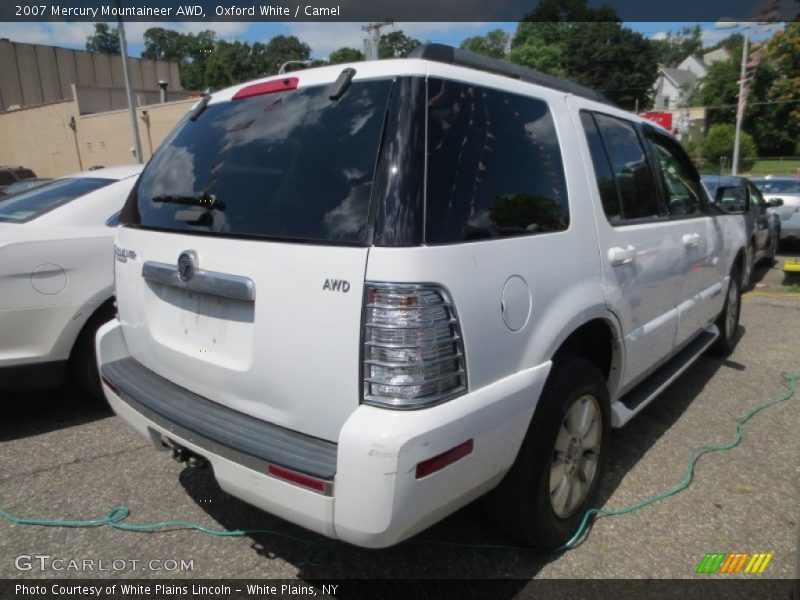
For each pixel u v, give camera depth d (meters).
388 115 2.13
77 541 2.87
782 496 3.24
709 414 4.29
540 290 2.44
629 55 64.81
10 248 3.71
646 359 3.50
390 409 1.94
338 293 2.02
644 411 4.34
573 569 2.66
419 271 1.96
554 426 2.55
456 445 2.03
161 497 3.24
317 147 2.26
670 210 3.84
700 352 4.52
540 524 2.61
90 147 33.84
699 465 3.57
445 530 2.91
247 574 2.64
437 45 2.43
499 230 2.31
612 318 2.95
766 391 4.73
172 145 2.93
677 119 50.81
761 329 6.56
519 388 2.29
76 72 49.66
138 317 2.86
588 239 2.81
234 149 2.54
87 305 3.98
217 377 2.43
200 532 2.94
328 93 2.34
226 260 2.33
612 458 3.65
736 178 9.85
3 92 46.44
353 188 2.10
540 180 2.60
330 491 1.95
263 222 2.27
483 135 2.34
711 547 2.81
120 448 3.79
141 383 2.75
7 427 4.10
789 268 8.80
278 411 2.23
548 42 67.44
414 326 1.94
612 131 3.33
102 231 4.13
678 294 3.89
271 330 2.19
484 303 2.15
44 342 3.86
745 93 22.08
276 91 2.56
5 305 3.68
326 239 2.08
